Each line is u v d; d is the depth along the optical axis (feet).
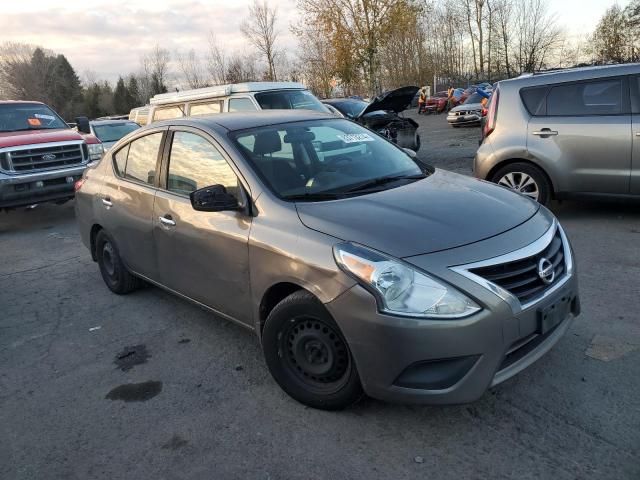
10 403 11.46
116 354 13.28
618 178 19.16
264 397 10.84
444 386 8.51
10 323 15.92
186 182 12.96
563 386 10.25
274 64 114.32
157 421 10.35
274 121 13.26
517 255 8.94
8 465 9.41
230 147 11.87
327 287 9.12
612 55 164.86
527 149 20.63
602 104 19.39
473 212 9.94
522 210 10.48
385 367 8.64
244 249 10.82
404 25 82.79
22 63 236.63
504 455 8.60
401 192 11.10
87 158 31.40
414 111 142.31
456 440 9.05
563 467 8.23
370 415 9.90
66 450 9.71
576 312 10.29
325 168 12.19
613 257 16.72
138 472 8.98
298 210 10.34
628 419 9.18
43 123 32.99
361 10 81.10
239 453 9.22
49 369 12.84
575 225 20.52
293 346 10.12
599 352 11.30
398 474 8.41
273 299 10.74
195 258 12.40
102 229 16.88
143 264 14.94
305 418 10.01
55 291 18.44
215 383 11.54
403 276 8.48
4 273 21.26
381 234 9.12
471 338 8.33
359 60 83.41
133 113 53.16
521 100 20.98
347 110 48.24
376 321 8.55
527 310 8.77
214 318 14.93
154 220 13.70
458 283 8.40
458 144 52.16
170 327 14.57
